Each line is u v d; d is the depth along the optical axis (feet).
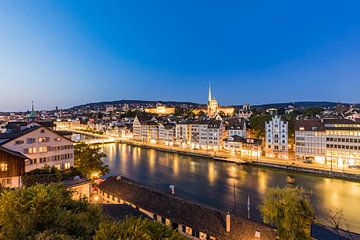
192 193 250.37
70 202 83.82
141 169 360.48
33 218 64.44
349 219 189.16
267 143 444.55
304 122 410.52
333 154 366.22
